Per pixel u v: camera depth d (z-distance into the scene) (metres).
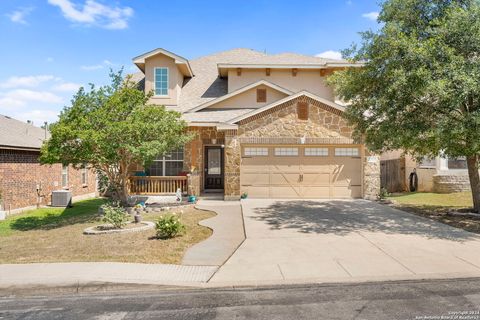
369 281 6.20
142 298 5.62
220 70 19.91
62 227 11.48
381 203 14.66
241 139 15.61
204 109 18.19
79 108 12.09
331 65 18.88
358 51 11.40
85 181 21.88
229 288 6.00
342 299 5.46
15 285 5.95
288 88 19.55
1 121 19.34
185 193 16.30
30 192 16.66
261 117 15.62
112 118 12.47
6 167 15.11
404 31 11.31
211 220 11.39
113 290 6.00
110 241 8.87
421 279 6.27
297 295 5.65
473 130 9.56
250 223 10.86
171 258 7.47
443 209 13.13
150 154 12.11
